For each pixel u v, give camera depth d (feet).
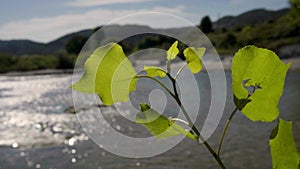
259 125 74.95
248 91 2.77
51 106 144.56
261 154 61.11
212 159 60.70
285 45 166.81
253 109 2.79
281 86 2.73
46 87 217.77
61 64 329.52
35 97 176.55
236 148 64.28
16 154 77.66
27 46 354.13
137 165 61.67
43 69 343.87
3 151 80.38
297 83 122.31
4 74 338.13
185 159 61.41
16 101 166.30
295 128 68.54
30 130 101.24
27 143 86.02
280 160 2.80
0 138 92.68
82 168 65.26
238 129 72.84
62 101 157.17
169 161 61.26
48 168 67.67
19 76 318.45
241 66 2.76
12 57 355.36
